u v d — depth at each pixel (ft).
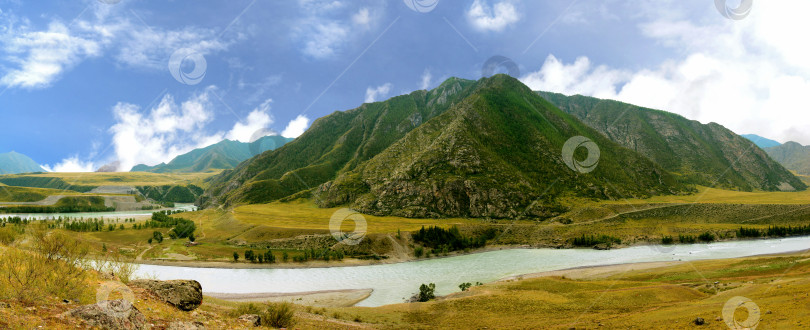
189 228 466.70
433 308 144.77
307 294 238.48
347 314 129.29
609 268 286.46
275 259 361.92
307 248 411.34
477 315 131.85
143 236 421.59
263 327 62.03
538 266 320.50
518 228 511.81
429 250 413.59
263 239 445.78
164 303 52.47
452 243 429.79
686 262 277.44
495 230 506.07
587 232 475.72
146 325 42.11
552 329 97.55
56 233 49.32
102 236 398.21
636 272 250.37
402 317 131.23
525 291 171.22
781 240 413.59
